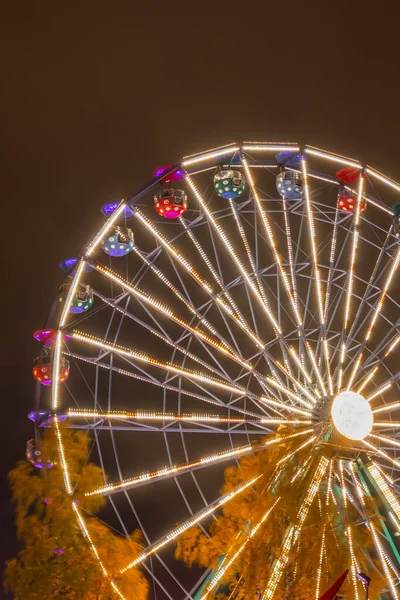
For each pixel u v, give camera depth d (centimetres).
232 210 3512
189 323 3338
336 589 2459
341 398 3206
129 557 2975
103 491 3114
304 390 3300
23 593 2761
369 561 3066
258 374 3306
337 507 3203
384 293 3353
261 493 3050
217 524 3053
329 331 3469
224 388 3306
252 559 2880
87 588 2830
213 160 3522
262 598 2825
